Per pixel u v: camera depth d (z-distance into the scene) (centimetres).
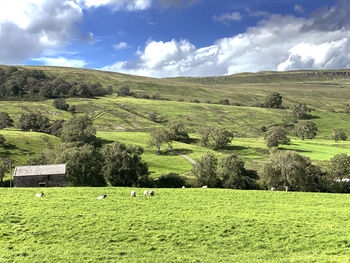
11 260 2306
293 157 7456
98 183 7825
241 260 2273
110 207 3634
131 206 3712
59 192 4519
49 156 9144
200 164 8256
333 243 2555
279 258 2300
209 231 2880
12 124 16625
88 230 2886
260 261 2238
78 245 2580
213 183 8038
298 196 4450
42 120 16075
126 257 2359
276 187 7375
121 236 2759
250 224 3066
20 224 3052
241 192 4728
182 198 4206
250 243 2623
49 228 2931
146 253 2430
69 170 7362
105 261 2281
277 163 7406
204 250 2491
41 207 3597
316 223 3075
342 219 3216
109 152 8381
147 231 2872
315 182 7400
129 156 8131
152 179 8600
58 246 2556
